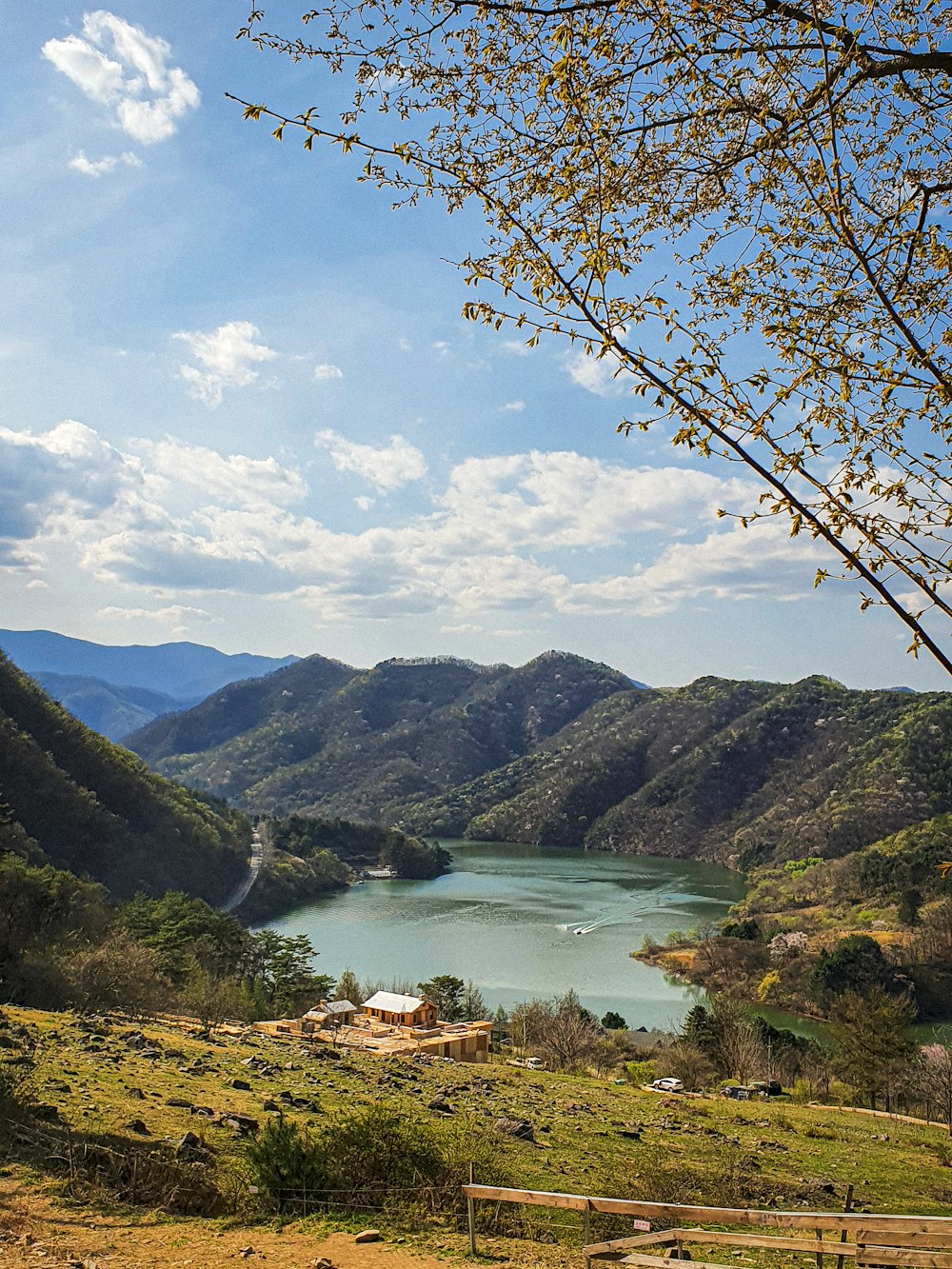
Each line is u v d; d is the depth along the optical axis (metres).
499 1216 14.01
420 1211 13.86
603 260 4.67
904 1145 32.41
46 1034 27.20
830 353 4.89
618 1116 30.45
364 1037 48.25
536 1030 66.12
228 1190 14.03
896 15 5.09
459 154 5.22
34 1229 11.31
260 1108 21.55
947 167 5.34
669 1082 45.97
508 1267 11.30
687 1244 14.97
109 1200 12.87
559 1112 28.98
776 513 4.34
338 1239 12.30
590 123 5.14
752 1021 70.12
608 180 5.19
